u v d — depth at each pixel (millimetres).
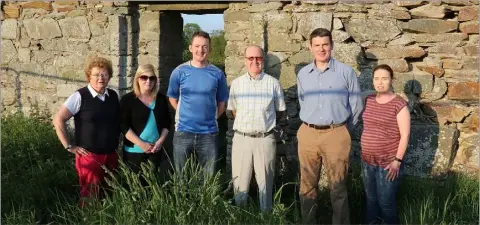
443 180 4996
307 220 4402
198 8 5883
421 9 5199
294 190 4957
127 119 4492
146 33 6223
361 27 5324
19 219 4137
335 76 4285
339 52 5367
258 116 4461
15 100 6957
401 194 4684
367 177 4316
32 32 6727
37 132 6262
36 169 5312
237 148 4535
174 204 3922
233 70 5715
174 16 6547
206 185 4059
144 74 4398
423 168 5105
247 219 4020
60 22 6539
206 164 4387
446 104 5188
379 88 4160
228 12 5703
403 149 4094
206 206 3881
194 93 4508
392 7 5246
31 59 6801
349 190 4871
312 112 4336
